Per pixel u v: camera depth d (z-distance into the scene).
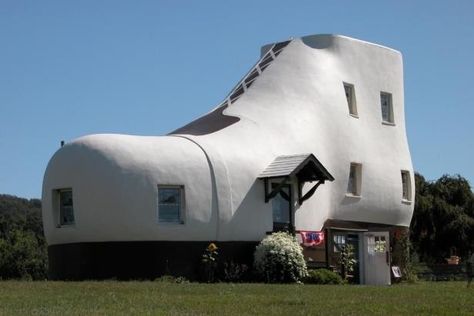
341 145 31.33
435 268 39.22
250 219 26.67
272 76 30.95
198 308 14.55
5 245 45.38
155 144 25.59
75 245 25.31
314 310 14.58
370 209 32.50
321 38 32.94
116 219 24.52
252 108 29.59
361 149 32.31
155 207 24.77
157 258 24.75
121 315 13.07
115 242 24.69
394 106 35.16
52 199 25.86
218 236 25.86
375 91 34.12
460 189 52.69
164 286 19.42
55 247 26.11
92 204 24.72
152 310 13.96
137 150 25.09
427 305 15.87
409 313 14.52
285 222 28.20
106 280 23.58
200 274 25.30
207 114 30.97
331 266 29.89
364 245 31.81
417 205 51.38
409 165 35.28
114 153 24.81
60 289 18.06
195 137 26.92
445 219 51.25
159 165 25.03
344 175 31.25
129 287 18.83
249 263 26.45
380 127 34.00
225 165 26.28
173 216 25.25
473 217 52.34
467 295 18.73
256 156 27.48
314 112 30.70
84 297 16.11
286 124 29.48
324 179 28.27
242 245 26.45
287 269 26.05
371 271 31.69
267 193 27.17
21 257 45.19
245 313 13.92
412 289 21.27
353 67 33.38
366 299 17.05
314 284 25.30
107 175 24.59
